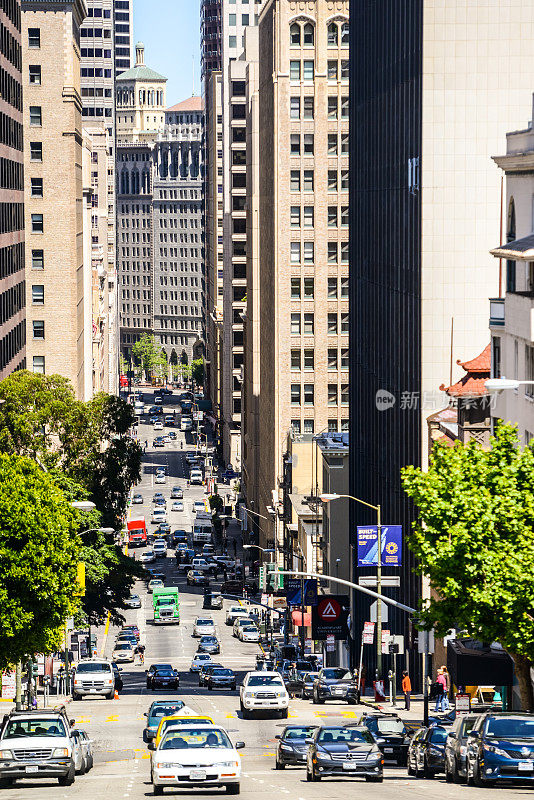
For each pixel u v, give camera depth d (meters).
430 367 119.69
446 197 119.19
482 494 62.28
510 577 60.22
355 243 160.75
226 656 178.12
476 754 53.66
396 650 107.00
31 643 83.75
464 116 118.81
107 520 154.25
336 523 177.75
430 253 119.50
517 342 85.62
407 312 125.25
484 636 62.19
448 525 62.38
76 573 89.06
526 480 63.28
